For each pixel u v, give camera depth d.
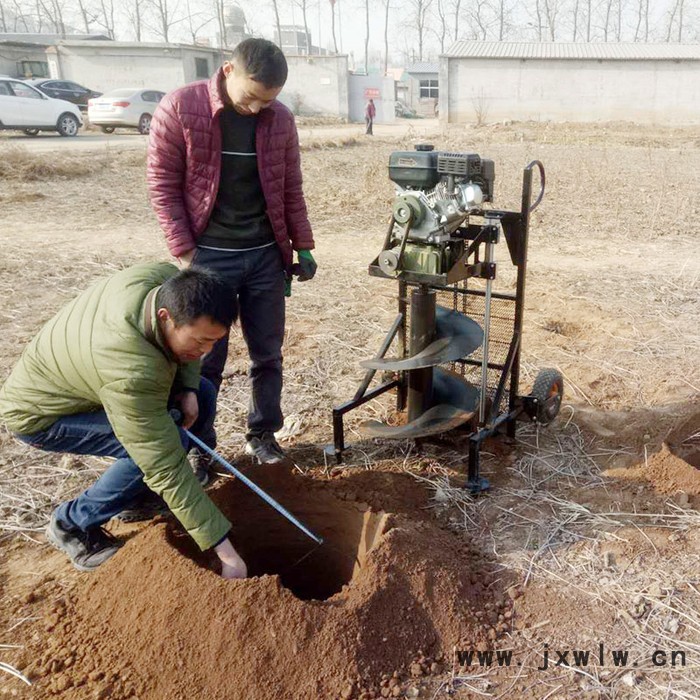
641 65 32.09
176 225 3.28
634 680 2.50
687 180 14.38
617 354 5.20
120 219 10.39
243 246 3.43
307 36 65.88
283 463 3.38
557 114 33.34
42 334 2.71
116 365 2.42
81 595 2.80
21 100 21.38
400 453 3.93
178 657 2.46
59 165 14.48
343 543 3.31
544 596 2.88
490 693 2.47
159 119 3.18
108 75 35.59
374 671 2.49
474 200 3.21
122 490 2.88
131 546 2.82
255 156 3.30
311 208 11.35
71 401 2.75
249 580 2.56
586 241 9.11
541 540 3.20
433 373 3.91
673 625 2.73
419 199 3.30
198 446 3.20
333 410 3.77
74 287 6.86
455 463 3.83
